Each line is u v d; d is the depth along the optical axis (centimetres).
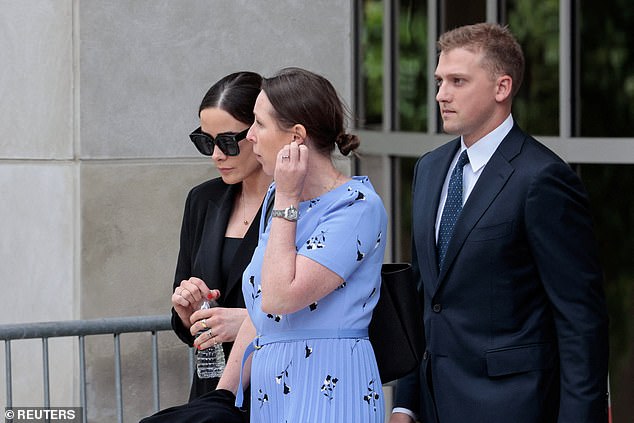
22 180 1070
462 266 705
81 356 906
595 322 684
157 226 1073
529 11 1401
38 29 1055
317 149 673
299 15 1127
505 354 695
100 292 1054
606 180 1338
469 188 723
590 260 692
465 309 708
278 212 650
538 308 700
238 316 765
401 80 1628
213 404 704
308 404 659
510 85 711
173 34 1077
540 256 687
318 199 670
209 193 823
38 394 1068
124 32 1060
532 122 1398
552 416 701
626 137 1323
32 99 1062
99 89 1054
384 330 699
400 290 700
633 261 1316
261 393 675
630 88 1323
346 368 662
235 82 783
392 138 1636
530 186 689
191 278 784
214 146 781
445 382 716
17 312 1077
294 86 667
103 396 1051
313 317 662
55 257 1059
